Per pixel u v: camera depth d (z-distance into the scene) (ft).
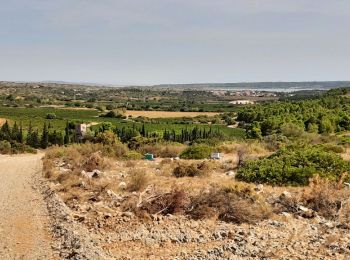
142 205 49.60
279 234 40.73
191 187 62.08
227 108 646.74
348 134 215.92
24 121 392.27
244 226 43.80
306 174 66.44
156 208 48.98
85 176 75.61
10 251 38.55
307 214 47.39
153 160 111.75
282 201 51.96
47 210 53.67
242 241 38.75
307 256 34.58
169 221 45.57
